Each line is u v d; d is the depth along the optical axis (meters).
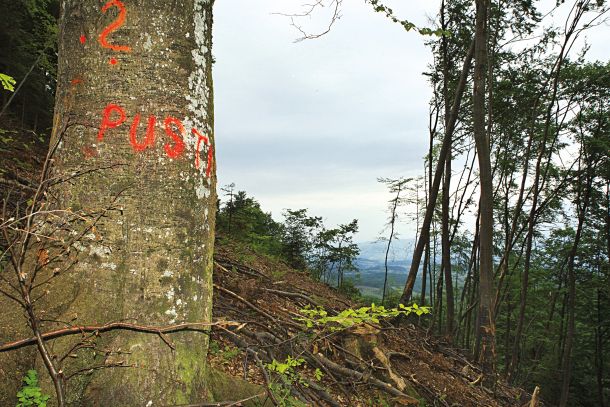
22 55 10.38
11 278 2.17
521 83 16.47
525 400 8.23
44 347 1.82
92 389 2.05
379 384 4.41
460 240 21.27
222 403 2.13
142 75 2.23
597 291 20.91
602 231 20.41
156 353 2.16
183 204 2.29
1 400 1.96
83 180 2.19
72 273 2.15
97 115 2.21
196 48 2.42
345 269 23.89
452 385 6.43
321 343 4.57
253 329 4.30
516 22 14.17
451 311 13.27
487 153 8.88
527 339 24.58
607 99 16.70
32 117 11.37
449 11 13.94
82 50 2.26
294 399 3.03
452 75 15.77
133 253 2.17
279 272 7.39
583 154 18.22
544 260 22.83
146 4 2.26
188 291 2.28
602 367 22.52
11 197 4.00
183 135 2.31
